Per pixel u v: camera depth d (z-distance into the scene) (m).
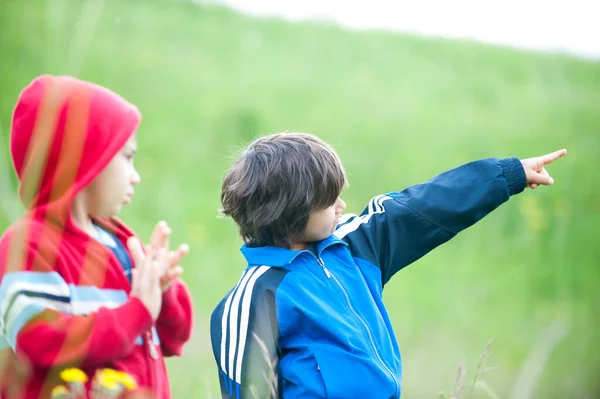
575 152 15.56
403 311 9.72
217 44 17.83
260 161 4.02
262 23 19.98
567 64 20.67
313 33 19.89
